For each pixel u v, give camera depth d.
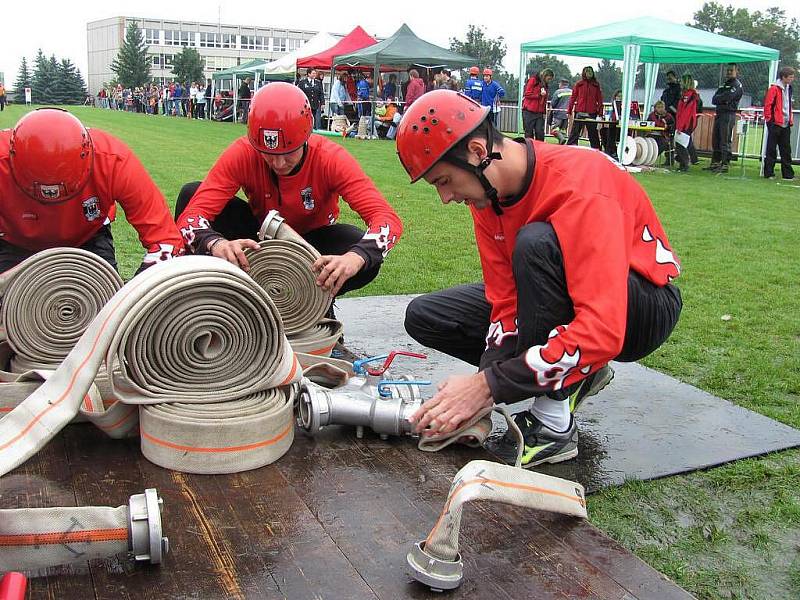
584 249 2.13
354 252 3.15
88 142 2.69
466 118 2.16
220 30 97.88
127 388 2.21
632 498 2.50
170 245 2.99
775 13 56.53
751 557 2.23
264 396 2.32
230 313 2.24
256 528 1.89
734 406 3.25
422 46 20.52
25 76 82.50
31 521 1.64
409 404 2.40
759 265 6.62
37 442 1.92
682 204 10.34
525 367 2.11
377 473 2.21
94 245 3.29
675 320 2.63
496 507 2.05
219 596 1.63
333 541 1.85
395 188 10.85
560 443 2.63
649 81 18.08
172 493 2.04
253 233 3.69
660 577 1.77
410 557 1.71
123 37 95.69
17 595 1.35
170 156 14.47
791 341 4.45
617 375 3.60
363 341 3.96
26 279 2.60
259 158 3.39
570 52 16.75
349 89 22.38
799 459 2.79
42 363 2.64
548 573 1.77
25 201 2.91
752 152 19.09
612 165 2.37
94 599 1.61
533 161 2.29
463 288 2.96
